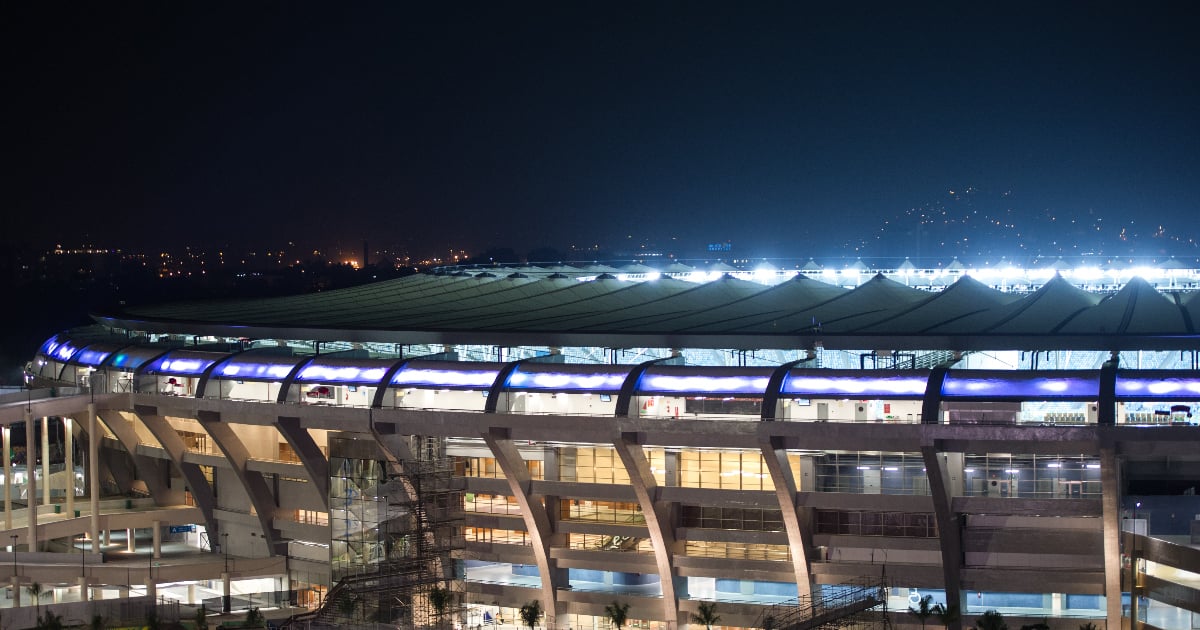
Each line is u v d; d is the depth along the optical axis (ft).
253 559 287.48
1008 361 272.31
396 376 265.34
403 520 261.03
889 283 356.59
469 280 438.81
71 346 351.05
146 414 296.71
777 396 235.20
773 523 246.47
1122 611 226.38
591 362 287.07
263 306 388.78
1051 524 232.32
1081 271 422.41
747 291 368.48
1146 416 219.61
